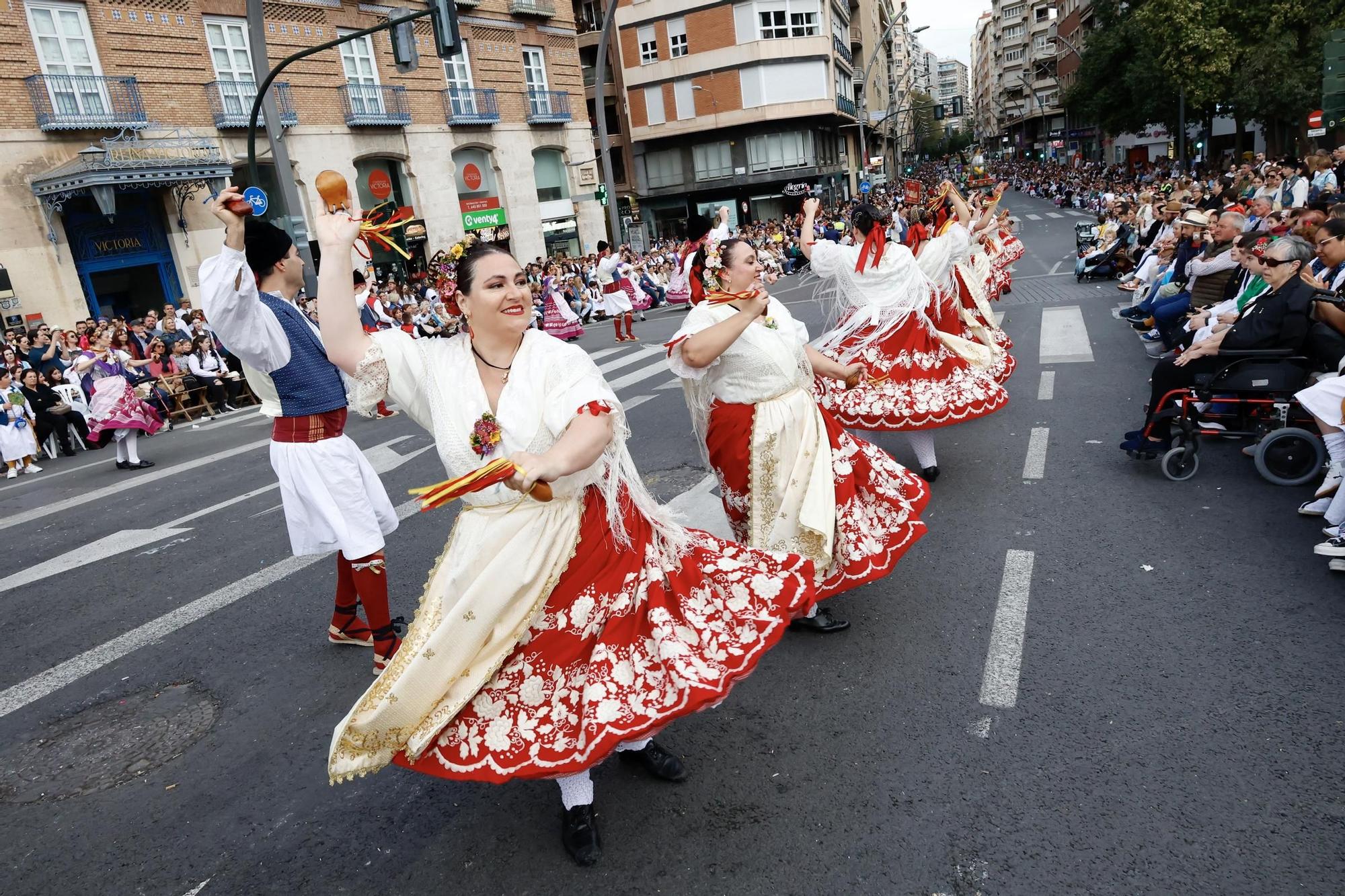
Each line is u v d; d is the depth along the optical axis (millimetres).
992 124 148125
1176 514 4844
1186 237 8891
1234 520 4695
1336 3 26891
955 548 4723
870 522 3850
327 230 2445
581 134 31656
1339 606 3703
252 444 10203
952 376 5465
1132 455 5555
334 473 3805
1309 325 5098
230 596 5230
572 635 2490
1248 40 29109
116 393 9570
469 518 2514
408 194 25562
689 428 7824
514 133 28750
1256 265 6047
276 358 3566
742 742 3221
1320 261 6223
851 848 2631
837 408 5496
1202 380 5273
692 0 42625
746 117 43312
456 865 2764
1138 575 4176
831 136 50844
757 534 3721
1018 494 5398
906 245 5848
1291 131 33531
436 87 25953
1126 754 2914
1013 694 3328
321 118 22812
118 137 18047
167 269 19484
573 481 2484
